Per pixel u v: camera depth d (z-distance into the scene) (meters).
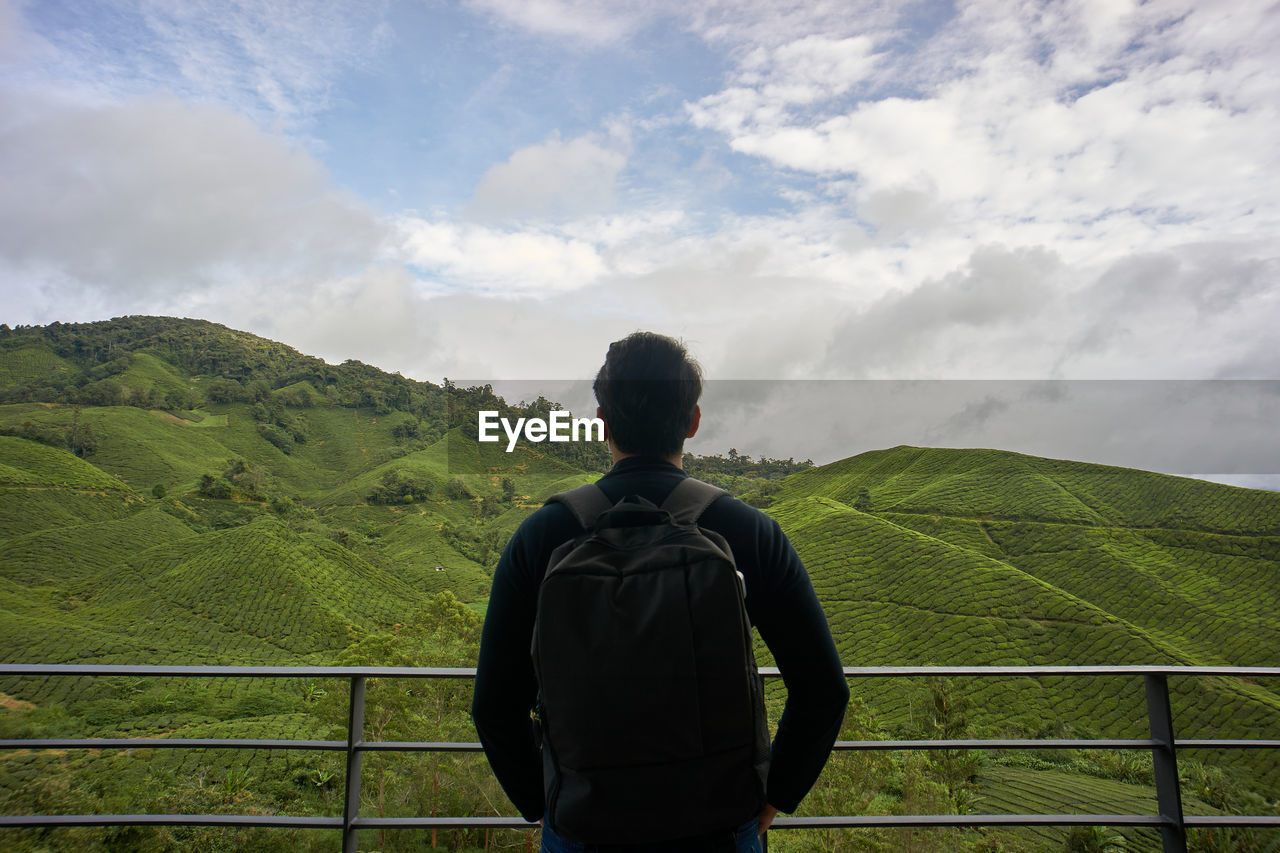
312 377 186.62
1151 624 67.50
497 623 1.14
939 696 44.94
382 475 132.62
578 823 0.97
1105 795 31.28
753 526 1.15
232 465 126.44
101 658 64.44
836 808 18.06
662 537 1.05
